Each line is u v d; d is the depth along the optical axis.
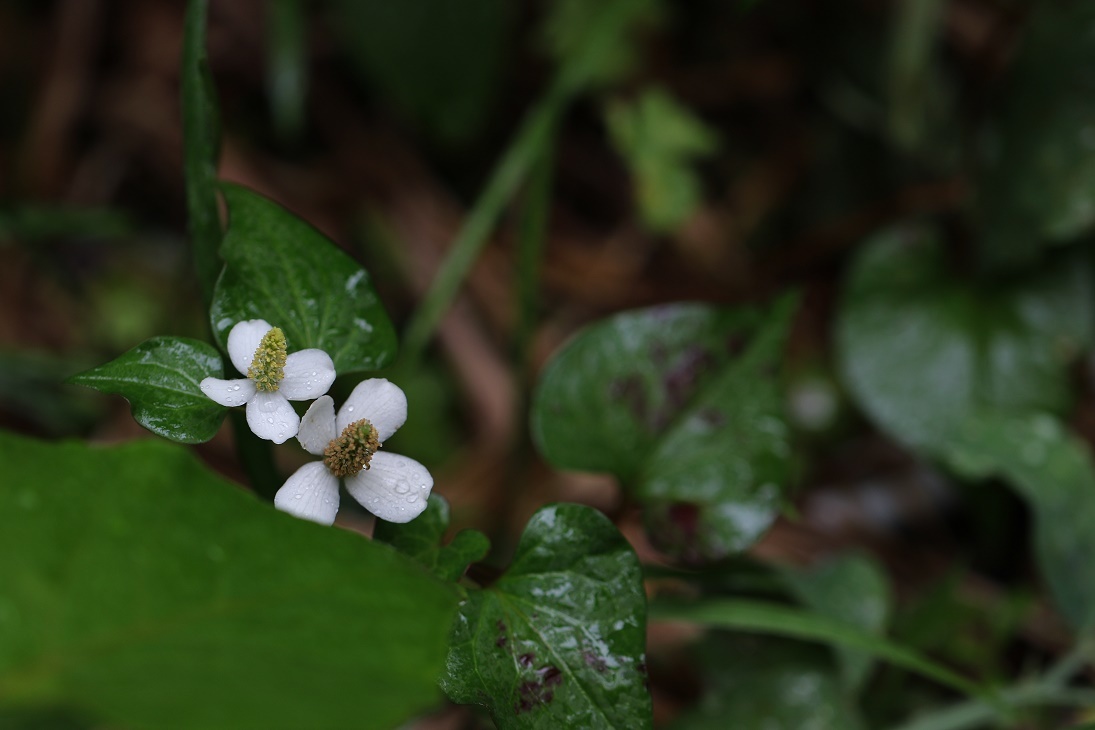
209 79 0.52
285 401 0.47
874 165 1.03
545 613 0.48
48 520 0.43
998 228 0.87
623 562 0.48
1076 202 0.83
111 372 0.46
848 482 0.89
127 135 1.00
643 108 0.93
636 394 0.55
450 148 1.03
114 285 0.93
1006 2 0.94
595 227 1.04
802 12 1.04
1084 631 0.65
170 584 0.43
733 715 0.62
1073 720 0.67
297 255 0.48
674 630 0.71
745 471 0.54
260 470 0.54
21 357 0.79
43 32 1.02
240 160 0.97
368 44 0.93
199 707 0.41
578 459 0.54
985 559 0.84
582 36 0.96
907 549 0.85
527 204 0.72
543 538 0.48
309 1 1.03
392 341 0.49
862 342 0.90
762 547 0.82
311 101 1.02
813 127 1.06
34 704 0.41
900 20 0.91
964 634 0.73
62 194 0.98
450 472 0.86
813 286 1.01
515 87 1.05
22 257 0.91
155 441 0.44
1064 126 0.82
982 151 0.88
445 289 0.69
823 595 0.65
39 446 0.44
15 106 1.00
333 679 0.42
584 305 0.98
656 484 0.55
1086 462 0.71
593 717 0.47
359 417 0.47
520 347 0.73
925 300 0.90
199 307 0.94
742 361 0.55
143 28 1.02
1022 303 0.89
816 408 0.92
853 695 0.63
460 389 0.91
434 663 0.42
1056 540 0.68
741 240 1.04
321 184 0.99
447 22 0.92
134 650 0.42
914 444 0.86
